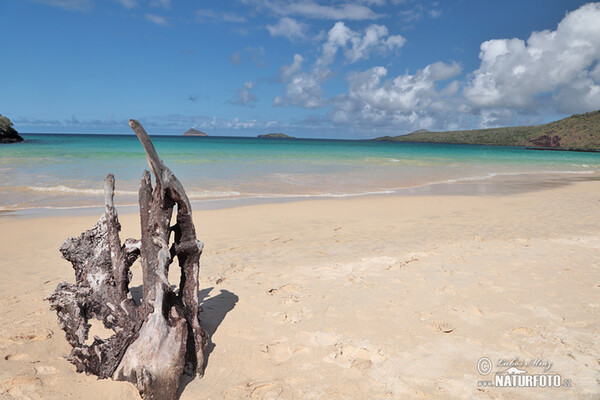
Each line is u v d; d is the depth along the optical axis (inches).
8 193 561.3
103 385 135.0
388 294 214.5
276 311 193.8
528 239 339.0
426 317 186.2
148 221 149.0
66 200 526.0
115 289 164.4
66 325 156.3
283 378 139.9
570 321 181.3
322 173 929.5
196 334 147.8
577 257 282.8
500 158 1806.1
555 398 128.6
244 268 260.7
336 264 269.7
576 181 899.4
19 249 305.1
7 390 129.4
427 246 319.0
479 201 566.6
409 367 146.1
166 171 147.9
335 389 133.3
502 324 178.9
